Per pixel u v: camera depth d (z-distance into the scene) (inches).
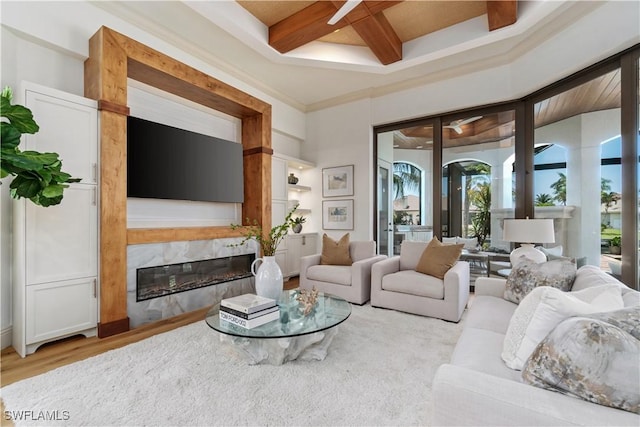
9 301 97.7
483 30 131.6
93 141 107.0
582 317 40.1
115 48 112.2
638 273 109.2
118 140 112.0
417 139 195.8
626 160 111.8
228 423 60.3
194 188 151.7
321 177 227.1
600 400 34.2
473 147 176.9
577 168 132.9
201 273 150.7
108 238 108.7
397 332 108.0
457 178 181.9
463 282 125.4
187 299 138.2
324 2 122.3
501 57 158.2
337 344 97.7
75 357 90.1
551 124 145.6
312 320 88.0
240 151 179.3
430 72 177.5
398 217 201.9
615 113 117.3
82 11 112.9
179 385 73.6
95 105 107.7
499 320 77.0
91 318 105.4
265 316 85.5
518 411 34.9
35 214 93.7
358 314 128.0
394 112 196.1
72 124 101.8
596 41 114.8
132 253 117.5
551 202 145.9
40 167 61.8
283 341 81.7
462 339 67.7
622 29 106.5
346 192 215.2
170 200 147.3
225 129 179.2
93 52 112.1
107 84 109.7
